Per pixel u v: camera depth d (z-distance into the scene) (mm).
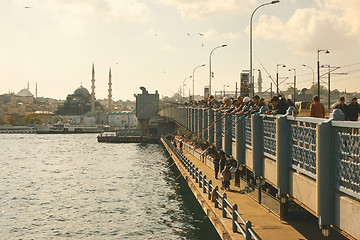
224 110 25016
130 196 40594
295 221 14953
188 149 49625
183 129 71500
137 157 83750
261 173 16500
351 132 8680
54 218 32125
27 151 103250
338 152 9180
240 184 22156
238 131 20406
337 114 9570
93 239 26391
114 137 136250
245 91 44875
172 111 77250
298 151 11914
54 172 61125
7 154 94188
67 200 39188
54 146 122375
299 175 11898
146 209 34531
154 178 53312
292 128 12570
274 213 15914
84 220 31297
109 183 49438
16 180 53062
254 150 16531
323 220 9555
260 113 16422
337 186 9258
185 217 31328
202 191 23234
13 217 32500
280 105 14461
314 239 12562
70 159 80938
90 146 120188
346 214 8820
